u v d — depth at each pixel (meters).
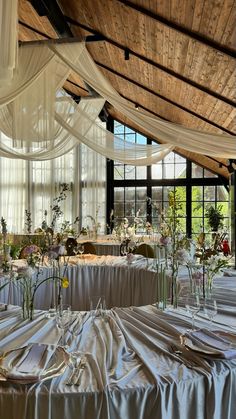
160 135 4.50
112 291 3.71
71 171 9.97
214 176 9.88
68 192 9.89
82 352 1.58
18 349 1.55
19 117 4.24
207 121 6.38
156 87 6.04
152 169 10.17
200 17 3.51
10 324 1.97
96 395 1.27
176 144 4.61
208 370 1.44
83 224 9.77
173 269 2.35
